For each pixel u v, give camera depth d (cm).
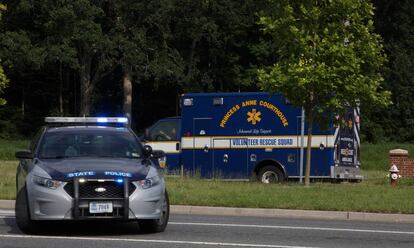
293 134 3591
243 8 7588
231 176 3675
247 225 2141
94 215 1680
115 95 8681
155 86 7294
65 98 8650
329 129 3519
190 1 7156
